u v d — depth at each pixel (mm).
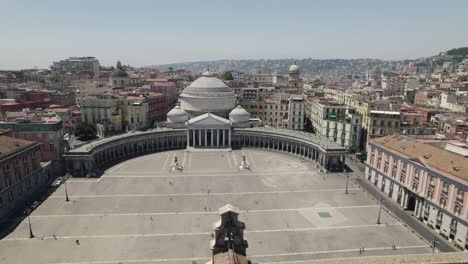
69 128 170125
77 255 68812
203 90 185000
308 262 49719
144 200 97312
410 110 173500
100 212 88938
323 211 92000
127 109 181875
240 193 103938
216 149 159375
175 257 68812
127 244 73312
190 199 98500
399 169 98625
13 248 71188
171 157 145500
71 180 113812
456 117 157125
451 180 78000
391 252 72438
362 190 108625
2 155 86938
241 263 40781
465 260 50094
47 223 82500
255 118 198875
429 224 85250
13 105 169500
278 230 80875
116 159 141000
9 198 89000
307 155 145625
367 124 145250
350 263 49250
